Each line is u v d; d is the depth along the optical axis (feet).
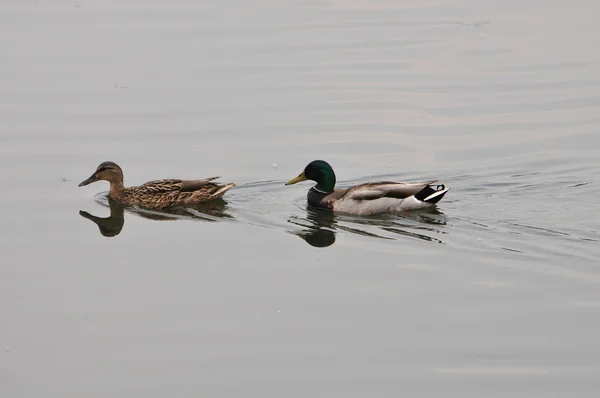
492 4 101.81
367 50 86.79
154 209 58.95
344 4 102.17
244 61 83.87
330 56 85.20
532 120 71.20
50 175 62.64
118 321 43.34
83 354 40.70
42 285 47.11
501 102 74.79
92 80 79.36
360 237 53.42
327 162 64.03
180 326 42.86
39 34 90.99
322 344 41.22
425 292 45.85
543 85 78.23
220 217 57.21
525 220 54.90
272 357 40.24
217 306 44.70
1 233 53.83
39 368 39.75
